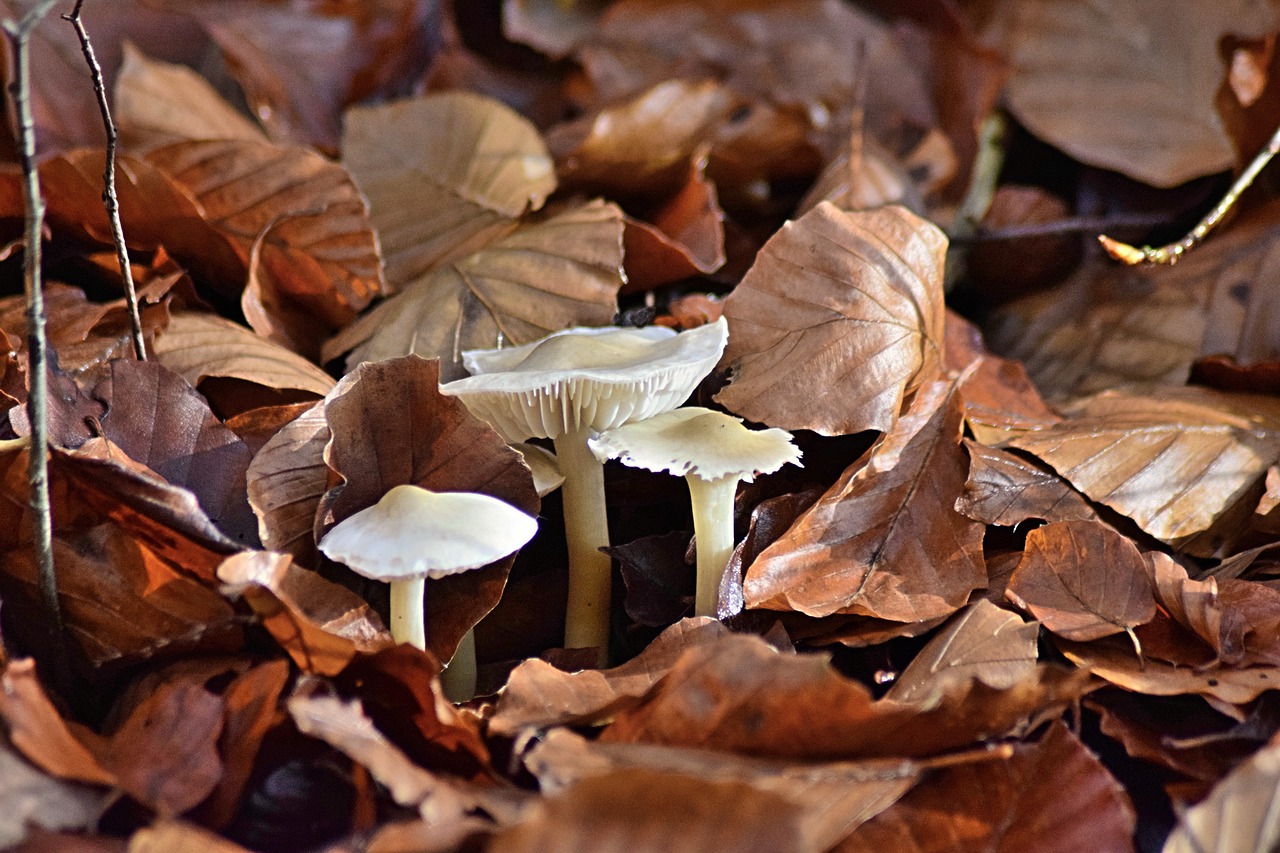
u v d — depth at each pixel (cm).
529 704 67
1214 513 71
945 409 71
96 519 68
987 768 66
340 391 68
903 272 72
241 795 66
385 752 65
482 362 72
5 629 68
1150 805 68
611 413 70
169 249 75
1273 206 77
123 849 65
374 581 69
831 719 65
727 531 70
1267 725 68
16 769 65
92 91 79
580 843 64
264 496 68
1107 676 68
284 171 74
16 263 75
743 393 71
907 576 70
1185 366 76
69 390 69
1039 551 70
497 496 69
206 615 67
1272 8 80
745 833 64
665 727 66
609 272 73
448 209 77
